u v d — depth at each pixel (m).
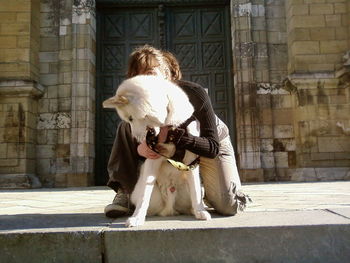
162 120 2.21
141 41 12.41
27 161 10.80
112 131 12.06
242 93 11.51
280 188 7.04
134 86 2.18
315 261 2.16
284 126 11.52
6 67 11.10
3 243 2.23
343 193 5.32
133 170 2.84
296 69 10.86
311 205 3.67
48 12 12.18
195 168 2.62
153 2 12.35
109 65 12.35
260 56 11.80
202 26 12.50
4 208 4.23
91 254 2.20
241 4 11.88
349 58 10.48
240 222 2.38
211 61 12.33
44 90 11.80
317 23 11.01
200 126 2.65
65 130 11.56
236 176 2.89
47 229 2.33
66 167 11.40
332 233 2.18
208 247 2.17
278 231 2.18
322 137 10.52
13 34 11.22
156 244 2.18
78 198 5.91
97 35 12.38
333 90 10.65
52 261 2.21
